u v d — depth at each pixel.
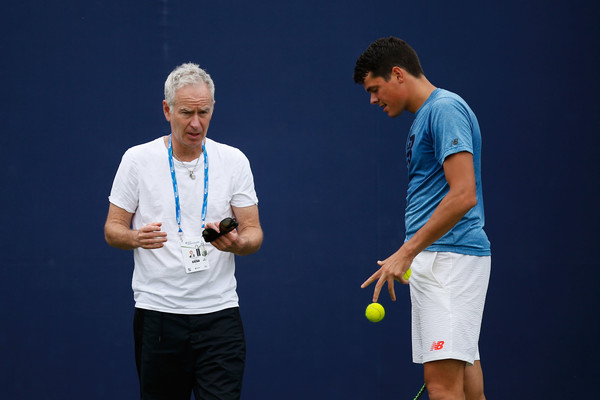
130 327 15.78
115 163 15.88
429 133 10.20
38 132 15.71
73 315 15.63
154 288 10.38
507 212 16.56
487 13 16.66
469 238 10.32
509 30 16.69
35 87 15.73
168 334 10.32
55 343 15.56
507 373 16.38
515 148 16.64
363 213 16.36
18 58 15.70
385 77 10.66
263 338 16.03
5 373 15.42
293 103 16.33
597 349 16.50
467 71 16.59
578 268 16.61
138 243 10.01
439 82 16.55
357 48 16.44
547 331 16.48
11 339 15.48
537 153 16.67
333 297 16.20
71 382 15.56
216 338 10.37
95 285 15.72
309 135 16.33
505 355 16.39
